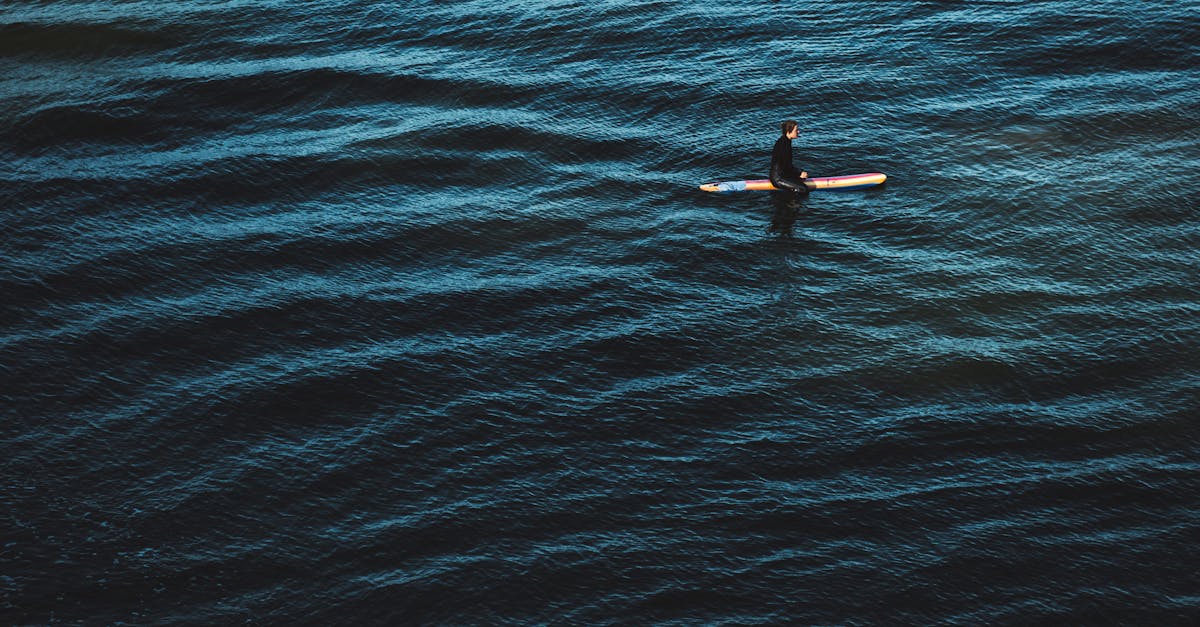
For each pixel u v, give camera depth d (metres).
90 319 32.44
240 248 35.41
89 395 29.69
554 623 23.39
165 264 34.72
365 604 23.89
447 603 23.86
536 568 24.58
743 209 36.50
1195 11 45.88
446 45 46.84
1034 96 41.62
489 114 42.00
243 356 30.97
